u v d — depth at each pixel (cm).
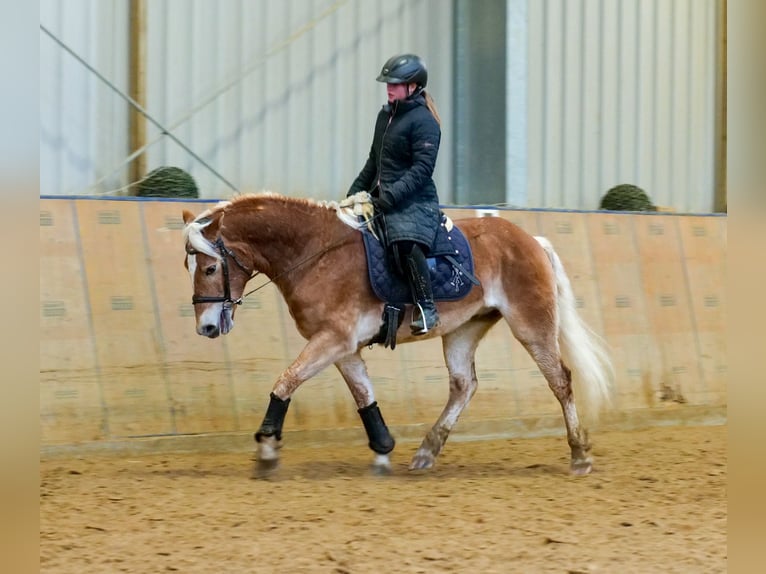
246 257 953
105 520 798
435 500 891
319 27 1616
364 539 748
